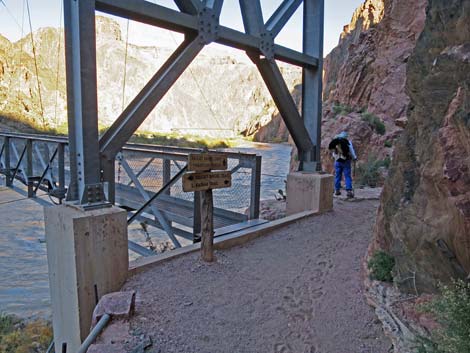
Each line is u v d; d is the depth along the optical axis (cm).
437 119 224
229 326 236
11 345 582
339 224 494
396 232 248
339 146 679
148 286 284
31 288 794
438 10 240
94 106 278
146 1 303
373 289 259
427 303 179
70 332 269
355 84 1827
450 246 190
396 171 276
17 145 769
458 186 184
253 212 479
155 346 205
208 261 341
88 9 267
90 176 280
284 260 361
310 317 251
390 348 211
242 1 441
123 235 283
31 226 1248
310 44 548
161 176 561
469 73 192
